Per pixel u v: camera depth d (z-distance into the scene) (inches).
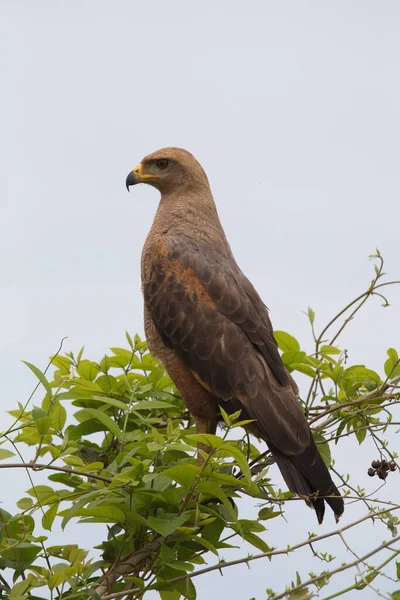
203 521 287.9
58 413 309.9
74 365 343.6
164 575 293.0
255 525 307.7
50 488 287.1
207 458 274.7
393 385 342.3
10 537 288.2
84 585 278.1
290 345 387.5
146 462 296.8
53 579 269.4
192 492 281.7
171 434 288.2
